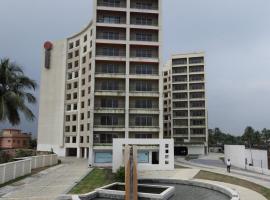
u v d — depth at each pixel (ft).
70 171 127.34
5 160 106.93
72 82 260.01
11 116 111.65
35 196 71.51
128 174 70.28
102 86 192.34
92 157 177.88
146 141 149.38
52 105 268.41
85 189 82.84
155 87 197.26
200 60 324.60
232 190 79.56
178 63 331.16
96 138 186.19
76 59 258.57
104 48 194.90
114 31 197.36
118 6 201.46
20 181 93.30
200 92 322.14
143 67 197.77
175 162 201.05
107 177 110.52
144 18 203.72
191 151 314.14
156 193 78.13
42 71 276.62
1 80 113.09
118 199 75.20
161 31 198.70
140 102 195.31
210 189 91.76
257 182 99.14
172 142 151.02
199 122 320.70
